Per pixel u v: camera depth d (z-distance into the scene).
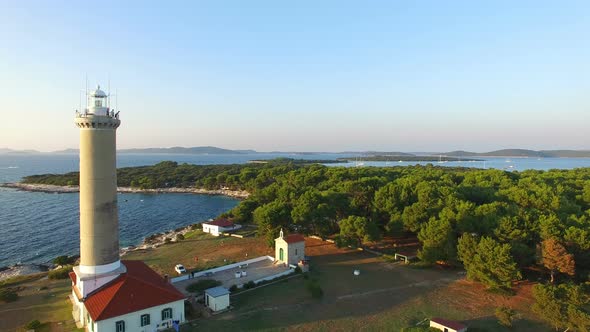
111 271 39.91
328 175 131.62
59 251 82.19
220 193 178.25
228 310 42.28
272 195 94.06
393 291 48.50
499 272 45.66
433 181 97.19
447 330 36.53
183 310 39.34
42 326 38.16
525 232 51.97
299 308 43.03
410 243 71.19
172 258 65.75
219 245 74.12
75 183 192.50
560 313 36.28
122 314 35.12
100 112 38.16
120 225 109.56
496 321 39.88
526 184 93.88
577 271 48.75
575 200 78.44
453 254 54.59
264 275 53.84
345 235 65.06
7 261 75.06
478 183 102.81
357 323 39.41
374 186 86.94
